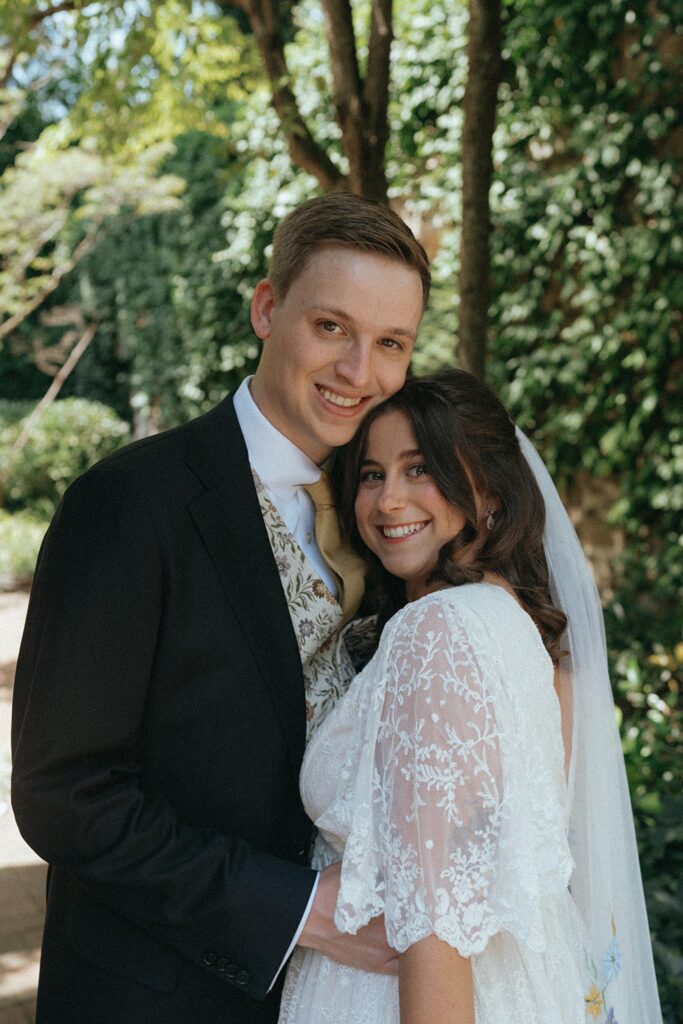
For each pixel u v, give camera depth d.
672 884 2.82
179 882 1.43
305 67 7.24
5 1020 2.77
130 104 4.86
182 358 10.81
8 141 12.34
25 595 8.45
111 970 1.51
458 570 1.60
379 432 1.63
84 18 4.07
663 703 4.38
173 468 1.53
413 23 6.57
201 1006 1.52
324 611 1.63
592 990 1.58
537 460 1.85
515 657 1.43
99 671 1.43
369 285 1.51
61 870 1.62
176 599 1.49
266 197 8.53
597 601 1.82
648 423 5.77
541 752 1.44
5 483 11.93
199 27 4.74
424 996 1.29
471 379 1.66
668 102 5.53
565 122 5.90
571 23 5.72
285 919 1.44
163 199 9.79
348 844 1.38
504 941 1.42
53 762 1.42
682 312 5.64
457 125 6.53
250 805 1.54
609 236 5.82
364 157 3.47
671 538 5.71
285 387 1.58
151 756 1.53
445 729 1.33
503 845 1.33
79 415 12.24
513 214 6.16
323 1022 1.46
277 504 1.65
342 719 1.50
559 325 6.12
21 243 10.95
